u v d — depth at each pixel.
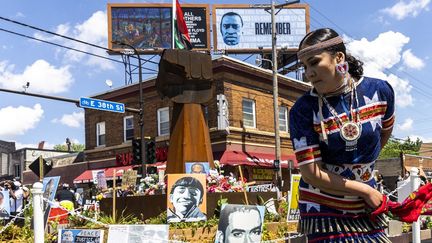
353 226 2.29
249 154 25.55
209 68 12.27
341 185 2.24
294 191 6.66
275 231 8.27
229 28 35.81
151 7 35.75
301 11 36.97
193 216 7.96
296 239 6.32
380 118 2.33
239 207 5.87
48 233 8.25
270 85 27.88
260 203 9.89
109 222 8.65
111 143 30.69
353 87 2.29
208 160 11.97
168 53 11.80
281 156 27.78
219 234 5.79
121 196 10.16
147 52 35.38
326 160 2.32
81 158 35.31
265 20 36.34
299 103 2.34
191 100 12.05
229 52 35.97
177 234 7.51
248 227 5.85
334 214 2.31
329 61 2.21
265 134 26.97
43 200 6.21
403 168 23.45
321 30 2.26
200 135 11.95
